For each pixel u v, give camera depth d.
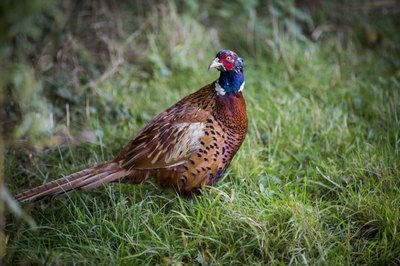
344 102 10.94
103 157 9.18
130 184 8.20
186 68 12.16
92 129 10.12
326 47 13.28
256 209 7.62
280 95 11.21
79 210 7.64
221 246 7.19
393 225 7.39
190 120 7.77
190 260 7.09
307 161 9.27
